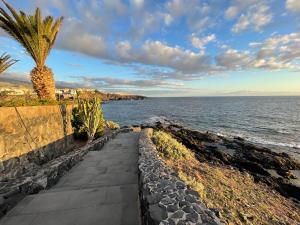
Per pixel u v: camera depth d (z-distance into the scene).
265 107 88.50
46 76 10.03
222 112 68.19
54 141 9.05
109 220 3.55
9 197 4.05
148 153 6.95
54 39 10.54
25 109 6.76
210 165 13.45
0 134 5.52
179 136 23.56
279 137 28.48
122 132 18.97
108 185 5.55
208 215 2.90
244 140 26.34
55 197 4.45
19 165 6.27
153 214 2.87
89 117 11.94
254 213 7.00
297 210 9.02
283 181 13.18
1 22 8.84
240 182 11.01
